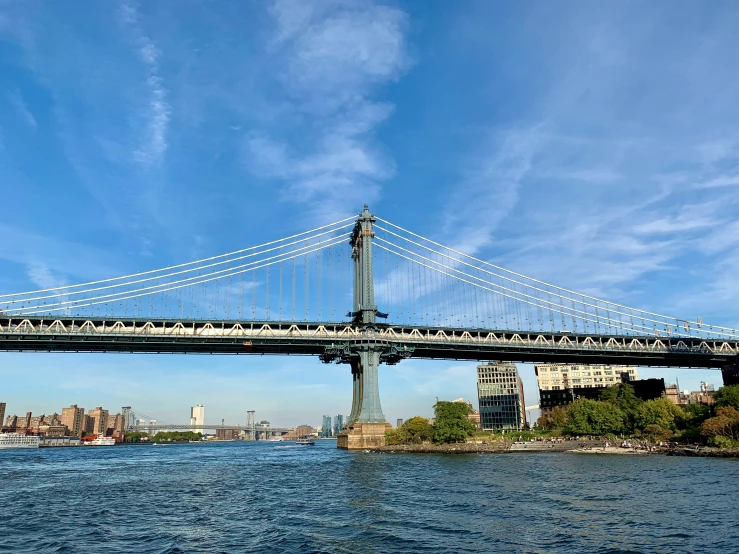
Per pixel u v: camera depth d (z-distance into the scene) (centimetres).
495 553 2877
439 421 12444
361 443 12762
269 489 5588
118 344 11394
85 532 3541
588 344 14175
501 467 7425
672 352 14350
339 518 3875
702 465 7025
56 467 9588
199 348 12094
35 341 10794
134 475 7538
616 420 12181
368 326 13112
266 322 12381
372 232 13950
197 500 4872
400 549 2977
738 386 10625
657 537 3166
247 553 2947
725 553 2825
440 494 4922
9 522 3900
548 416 19612
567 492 4888
